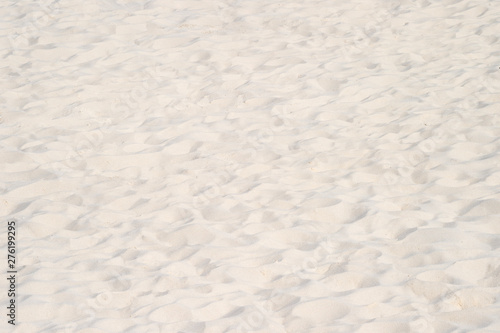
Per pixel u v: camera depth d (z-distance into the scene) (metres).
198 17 9.06
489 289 4.73
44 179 6.09
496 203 5.59
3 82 7.59
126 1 9.51
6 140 6.60
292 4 9.43
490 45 8.34
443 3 9.39
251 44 8.45
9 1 9.41
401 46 8.38
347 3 9.47
